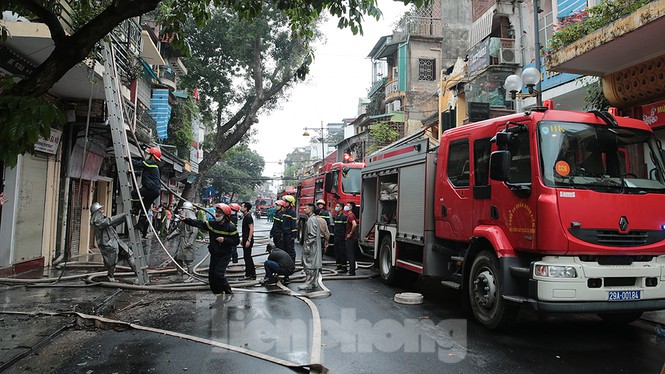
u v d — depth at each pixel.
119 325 5.66
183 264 10.29
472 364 4.52
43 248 10.81
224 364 4.40
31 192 10.21
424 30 27.20
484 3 18.27
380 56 29.81
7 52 8.29
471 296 6.19
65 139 11.77
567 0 12.22
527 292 5.29
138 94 13.81
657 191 5.38
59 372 4.18
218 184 51.84
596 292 4.91
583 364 4.53
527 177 5.34
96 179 14.60
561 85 11.98
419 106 25.50
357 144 32.38
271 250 9.16
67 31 7.45
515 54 15.63
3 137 2.70
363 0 5.15
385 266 9.47
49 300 7.12
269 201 63.50
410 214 8.32
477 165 6.45
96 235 8.71
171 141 22.67
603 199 5.07
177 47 5.43
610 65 8.79
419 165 8.08
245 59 21.11
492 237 5.69
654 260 5.24
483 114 14.34
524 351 4.94
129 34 12.09
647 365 4.51
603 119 5.65
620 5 7.74
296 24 6.09
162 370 4.23
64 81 9.91
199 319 6.20
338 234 10.97
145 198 8.75
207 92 22.08
